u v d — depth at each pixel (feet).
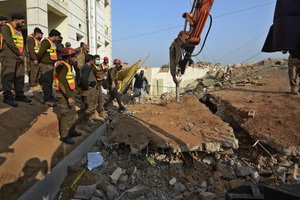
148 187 18.01
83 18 58.75
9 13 49.96
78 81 23.59
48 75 23.95
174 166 19.72
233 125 26.89
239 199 13.00
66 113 18.90
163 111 30.07
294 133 21.94
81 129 22.62
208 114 28.30
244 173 19.48
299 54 9.65
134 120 26.45
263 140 21.61
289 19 9.32
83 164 19.16
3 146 15.42
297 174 19.84
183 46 24.13
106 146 21.57
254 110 26.37
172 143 20.34
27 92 26.53
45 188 14.70
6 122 18.07
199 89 49.11
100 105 28.14
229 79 51.24
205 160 20.33
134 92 46.21
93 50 63.52
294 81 32.24
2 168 13.44
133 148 20.26
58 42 25.55
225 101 30.91
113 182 17.89
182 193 17.95
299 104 27.96
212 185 18.61
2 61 20.38
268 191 10.87
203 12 21.42
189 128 23.82
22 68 22.11
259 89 37.63
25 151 15.76
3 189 12.25
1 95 22.75
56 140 18.72
